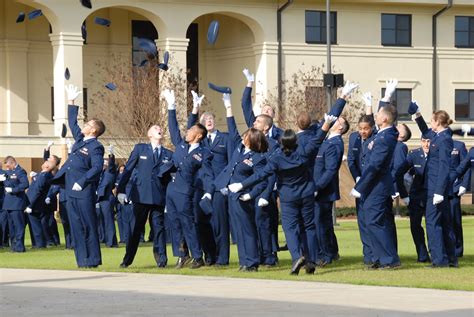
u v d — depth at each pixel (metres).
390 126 24.64
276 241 27.19
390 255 24.92
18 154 65.69
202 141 26.88
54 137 66.25
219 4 70.50
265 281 22.41
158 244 26.78
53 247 39.47
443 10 76.06
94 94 68.81
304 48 72.56
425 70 76.19
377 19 74.88
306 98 69.81
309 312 17.38
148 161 26.58
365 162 25.11
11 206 36.75
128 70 67.69
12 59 70.56
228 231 26.61
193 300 19.14
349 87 24.09
